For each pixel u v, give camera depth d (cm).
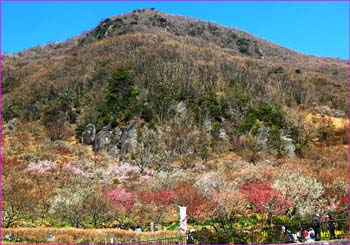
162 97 10450
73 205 4619
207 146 8931
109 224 4650
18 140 9369
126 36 16638
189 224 4412
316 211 4109
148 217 4662
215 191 4941
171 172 7156
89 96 11294
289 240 2933
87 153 8925
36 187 5944
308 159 7994
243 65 13650
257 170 6222
